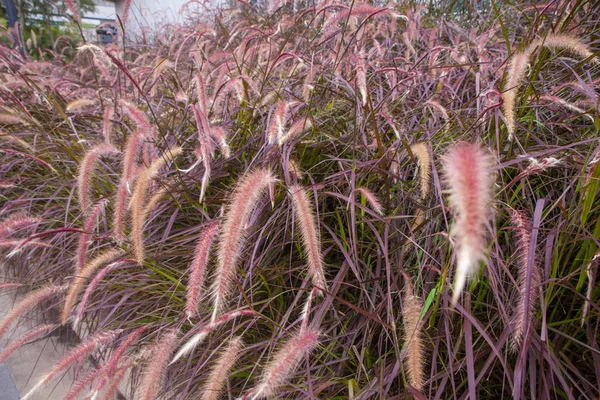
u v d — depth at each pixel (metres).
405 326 0.56
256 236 0.81
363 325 0.67
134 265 0.85
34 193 1.19
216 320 0.57
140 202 0.69
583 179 0.61
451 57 1.16
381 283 0.75
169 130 1.07
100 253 0.85
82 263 0.75
